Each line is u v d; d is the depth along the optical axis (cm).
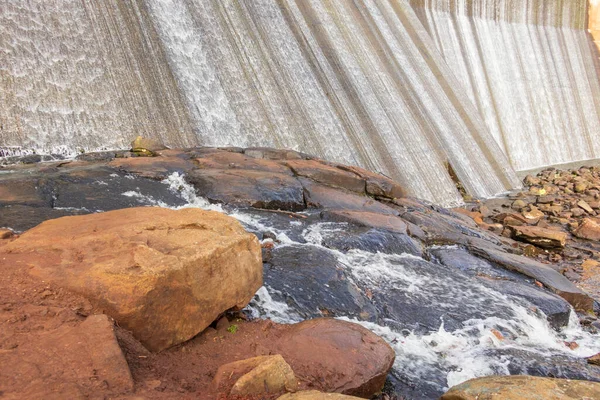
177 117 1609
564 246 1584
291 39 2108
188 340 517
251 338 555
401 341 731
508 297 942
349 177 1407
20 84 1354
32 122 1341
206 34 1831
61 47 1469
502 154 2808
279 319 692
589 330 956
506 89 3366
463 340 764
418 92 2542
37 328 418
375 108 2202
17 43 1384
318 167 1416
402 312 813
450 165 2367
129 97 1538
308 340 565
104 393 356
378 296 844
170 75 1664
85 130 1424
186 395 393
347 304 780
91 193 1020
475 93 3142
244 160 1370
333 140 1952
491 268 1109
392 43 2650
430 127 2436
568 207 2183
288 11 2186
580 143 3688
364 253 997
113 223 607
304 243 980
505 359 727
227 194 1133
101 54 1540
